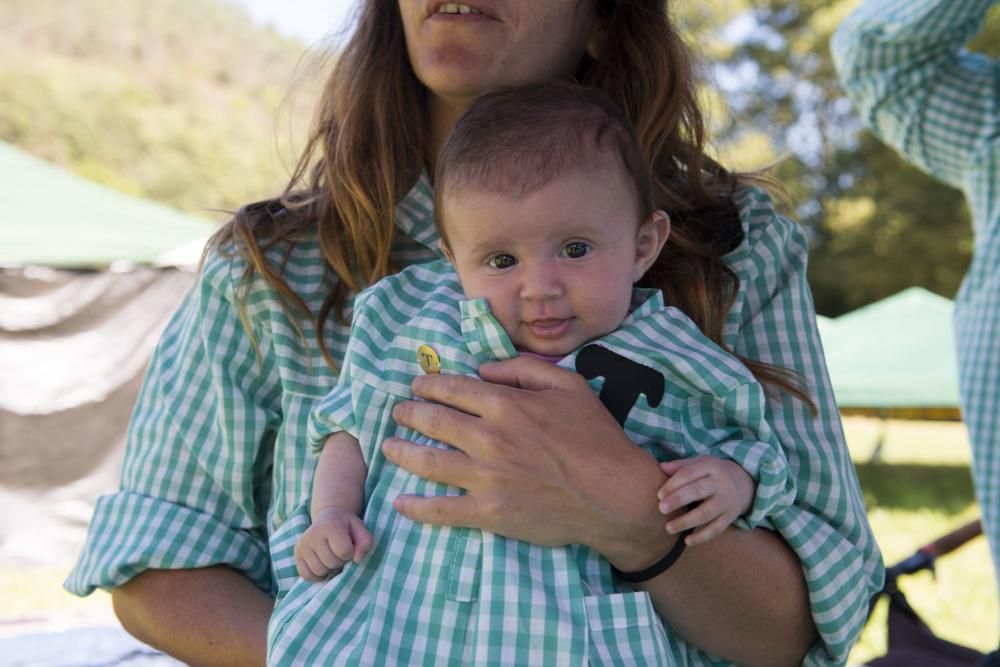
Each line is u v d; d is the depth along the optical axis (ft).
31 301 29.66
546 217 4.66
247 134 94.73
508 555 4.36
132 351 30.40
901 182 64.95
